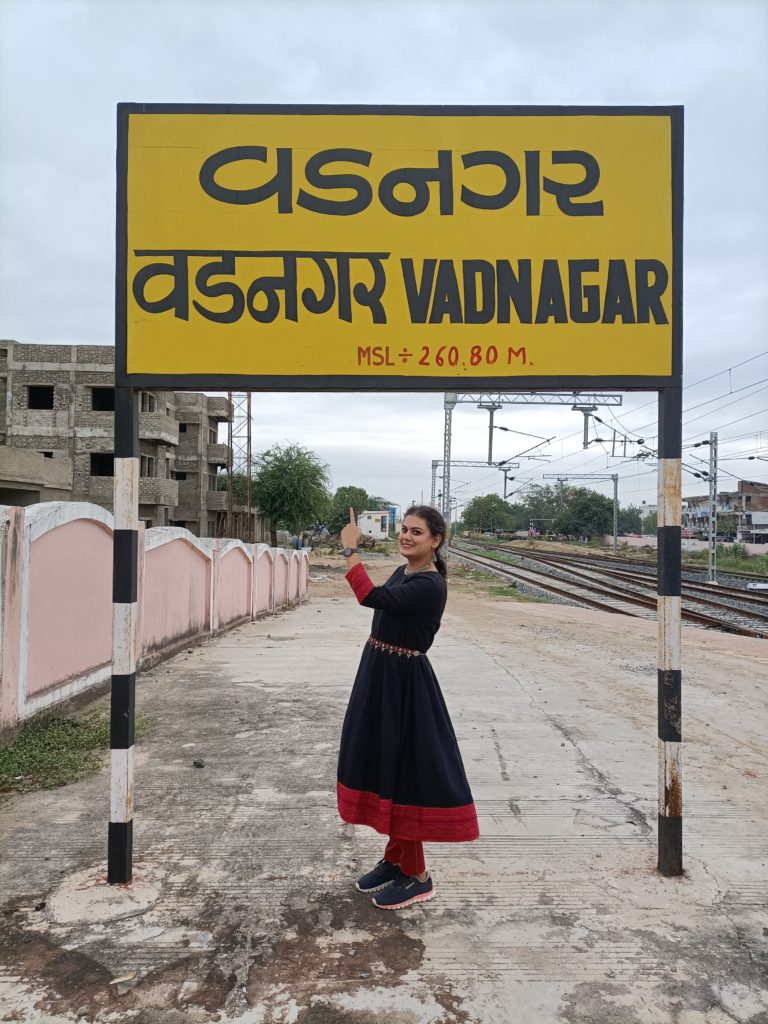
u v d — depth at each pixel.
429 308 3.53
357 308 3.53
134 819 4.03
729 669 9.40
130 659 3.28
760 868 3.47
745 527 70.12
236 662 9.26
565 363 3.52
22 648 5.50
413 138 3.57
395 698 3.02
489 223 3.55
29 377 33.34
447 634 12.67
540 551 64.31
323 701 6.96
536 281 3.54
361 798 3.04
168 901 3.10
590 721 6.34
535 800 4.38
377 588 3.01
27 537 5.53
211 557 11.65
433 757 2.98
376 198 3.55
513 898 3.16
